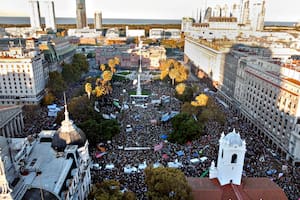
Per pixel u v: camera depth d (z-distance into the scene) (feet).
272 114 410.11
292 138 356.18
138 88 652.07
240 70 533.55
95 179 306.35
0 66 551.59
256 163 349.41
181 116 424.05
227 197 230.89
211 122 466.29
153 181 249.55
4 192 176.14
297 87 346.95
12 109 436.35
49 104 574.97
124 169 321.52
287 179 315.58
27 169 236.84
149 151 369.09
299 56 552.00
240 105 533.14
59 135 286.25
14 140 265.54
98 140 380.58
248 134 444.96
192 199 229.04
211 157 351.67
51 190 210.18
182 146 382.42
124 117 499.51
